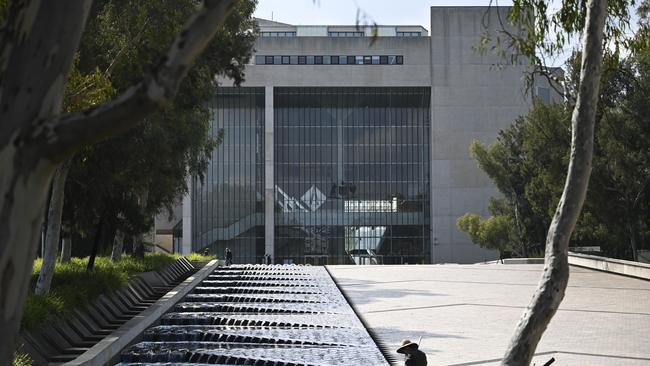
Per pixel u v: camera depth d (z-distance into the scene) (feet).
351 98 316.60
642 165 129.90
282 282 133.80
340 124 317.42
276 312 91.15
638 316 81.25
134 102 13.74
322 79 310.86
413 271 160.15
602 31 28.66
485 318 81.66
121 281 91.61
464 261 308.81
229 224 312.91
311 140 316.19
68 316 64.80
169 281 129.29
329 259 313.53
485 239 229.86
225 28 80.64
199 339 70.28
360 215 315.58
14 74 13.97
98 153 80.48
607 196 136.98
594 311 85.81
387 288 119.85
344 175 316.40
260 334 70.79
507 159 214.07
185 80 81.51
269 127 310.65
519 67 312.29
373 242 315.37
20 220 13.89
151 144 91.91
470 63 312.50
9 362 13.97
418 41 313.53
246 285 131.03
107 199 91.81
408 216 315.99
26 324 54.90
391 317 83.56
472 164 311.06
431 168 312.09
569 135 141.59
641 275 126.11
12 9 14.17
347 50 313.12
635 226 144.25
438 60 313.12
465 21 314.14
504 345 63.41
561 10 38.81
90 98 55.47
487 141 311.06
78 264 101.65
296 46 312.71
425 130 318.45
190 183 311.47
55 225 72.95
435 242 309.22
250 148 313.94
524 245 217.56
